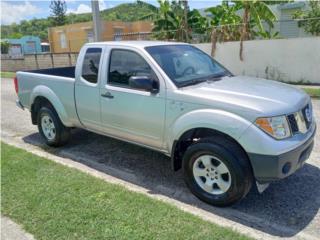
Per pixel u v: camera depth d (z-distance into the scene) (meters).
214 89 3.82
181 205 3.81
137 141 4.48
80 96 5.01
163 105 3.96
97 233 3.18
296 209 3.65
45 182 4.30
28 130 7.16
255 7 15.95
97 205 3.68
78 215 3.49
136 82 3.98
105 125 4.80
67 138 5.80
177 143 3.93
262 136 3.26
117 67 4.52
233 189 3.51
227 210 3.68
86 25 32.50
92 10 12.31
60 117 5.48
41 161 5.07
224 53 15.55
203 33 18.25
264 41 14.23
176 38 19.06
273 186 4.16
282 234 3.22
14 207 3.71
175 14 20.16
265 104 3.40
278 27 20.98
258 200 3.86
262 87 3.97
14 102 10.79
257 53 14.56
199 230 3.20
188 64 4.49
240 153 3.46
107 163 5.14
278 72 14.18
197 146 3.68
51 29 36.16
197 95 3.69
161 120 4.02
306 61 13.36
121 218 3.41
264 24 20.94
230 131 3.40
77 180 4.34
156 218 3.41
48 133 5.89
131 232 3.18
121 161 5.20
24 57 25.30
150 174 4.70
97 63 4.75
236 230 3.22
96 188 4.10
